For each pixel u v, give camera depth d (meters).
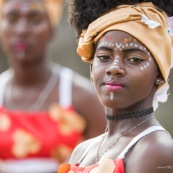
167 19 6.05
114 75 5.80
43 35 9.90
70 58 15.48
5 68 16.05
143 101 5.95
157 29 5.89
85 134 9.77
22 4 9.83
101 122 9.69
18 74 9.92
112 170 5.70
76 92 9.80
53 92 9.87
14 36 9.84
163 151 5.60
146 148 5.66
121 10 5.93
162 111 14.63
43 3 9.91
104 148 6.07
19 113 9.75
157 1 6.09
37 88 9.91
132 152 5.73
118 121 6.03
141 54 5.82
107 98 5.84
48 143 9.58
